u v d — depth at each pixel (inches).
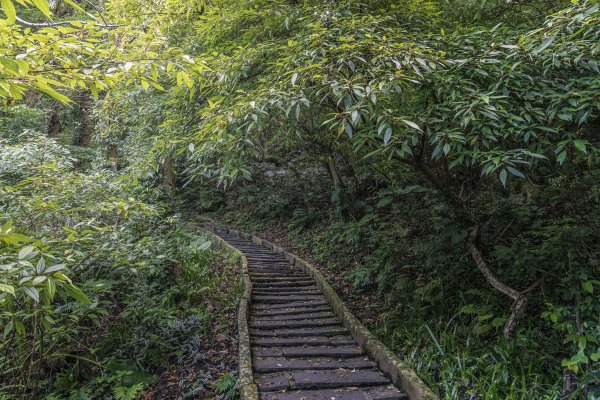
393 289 214.5
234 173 131.8
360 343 166.7
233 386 136.3
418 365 144.4
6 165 198.5
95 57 81.4
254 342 167.0
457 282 191.5
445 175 177.3
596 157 113.9
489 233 198.5
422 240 221.1
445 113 113.6
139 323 179.5
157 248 176.6
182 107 179.5
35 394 142.3
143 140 260.8
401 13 158.7
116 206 144.9
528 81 116.2
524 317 156.5
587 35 102.8
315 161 356.8
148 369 162.1
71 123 541.3
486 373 133.6
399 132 99.2
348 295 235.9
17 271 66.7
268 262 314.8
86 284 134.4
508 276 175.9
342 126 97.3
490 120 108.3
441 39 129.6
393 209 267.7
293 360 151.6
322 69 112.1
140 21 195.5
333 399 122.3
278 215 461.1
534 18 160.1
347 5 149.1
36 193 162.9
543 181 188.5
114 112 314.0
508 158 94.2
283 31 171.2
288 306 218.5
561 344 140.6
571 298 145.8
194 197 574.9
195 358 161.9
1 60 49.7
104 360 157.3
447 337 157.6
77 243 126.1
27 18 416.8
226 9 183.3
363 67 118.6
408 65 106.5
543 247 163.0
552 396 117.0
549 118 105.3
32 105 483.2
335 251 306.7
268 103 117.7
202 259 273.9
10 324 109.1
